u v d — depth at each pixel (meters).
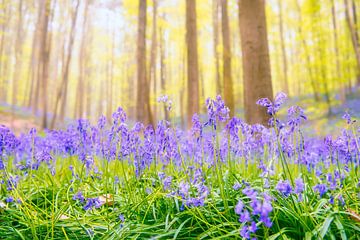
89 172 3.50
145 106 14.12
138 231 2.33
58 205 3.07
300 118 2.76
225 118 2.65
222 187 2.48
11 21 35.53
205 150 3.62
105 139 3.69
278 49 36.03
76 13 20.38
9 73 37.97
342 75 20.98
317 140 5.31
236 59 28.23
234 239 2.11
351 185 2.91
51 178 3.66
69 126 4.10
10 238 2.44
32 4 29.81
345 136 3.00
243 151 3.48
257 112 6.36
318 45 19.30
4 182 3.19
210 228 2.22
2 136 3.09
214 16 23.28
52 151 4.59
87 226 2.56
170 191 2.75
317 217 2.25
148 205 2.67
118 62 36.69
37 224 2.52
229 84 14.30
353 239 2.17
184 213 2.41
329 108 19.72
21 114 26.17
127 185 3.04
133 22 19.89
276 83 43.75
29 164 3.55
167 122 3.08
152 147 3.15
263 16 6.74
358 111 18.75
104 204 3.00
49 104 42.31
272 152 3.51
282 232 2.10
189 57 13.37
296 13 30.50
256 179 3.28
